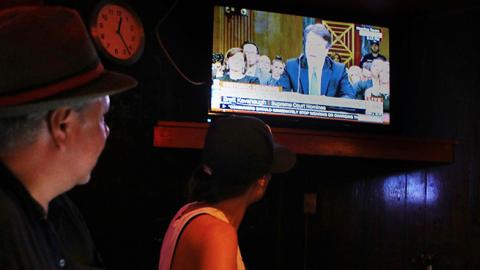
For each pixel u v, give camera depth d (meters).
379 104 3.14
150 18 2.82
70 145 0.72
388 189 3.30
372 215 3.28
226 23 2.93
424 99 3.32
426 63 3.33
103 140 0.78
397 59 3.25
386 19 3.21
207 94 2.87
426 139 2.98
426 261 3.14
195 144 2.63
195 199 1.29
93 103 0.75
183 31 2.95
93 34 2.45
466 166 3.19
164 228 2.78
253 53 2.95
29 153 0.69
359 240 3.25
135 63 2.71
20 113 0.67
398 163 3.25
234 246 1.12
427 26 3.34
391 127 3.15
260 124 1.27
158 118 2.80
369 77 3.14
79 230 0.95
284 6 3.04
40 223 0.71
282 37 3.01
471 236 3.17
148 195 2.73
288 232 3.16
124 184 2.64
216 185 1.24
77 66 0.70
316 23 3.08
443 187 3.24
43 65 0.67
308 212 3.19
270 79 2.96
